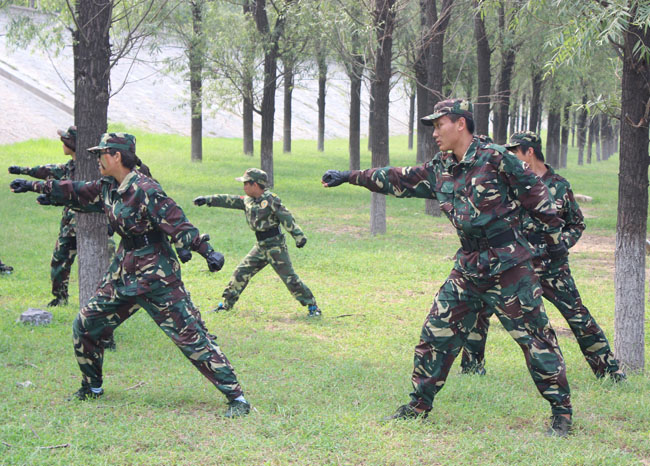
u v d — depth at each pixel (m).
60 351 6.25
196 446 4.08
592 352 5.82
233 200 7.84
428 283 10.18
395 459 3.92
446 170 4.44
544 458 3.99
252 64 21.78
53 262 7.83
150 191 4.45
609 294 9.64
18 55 37.56
